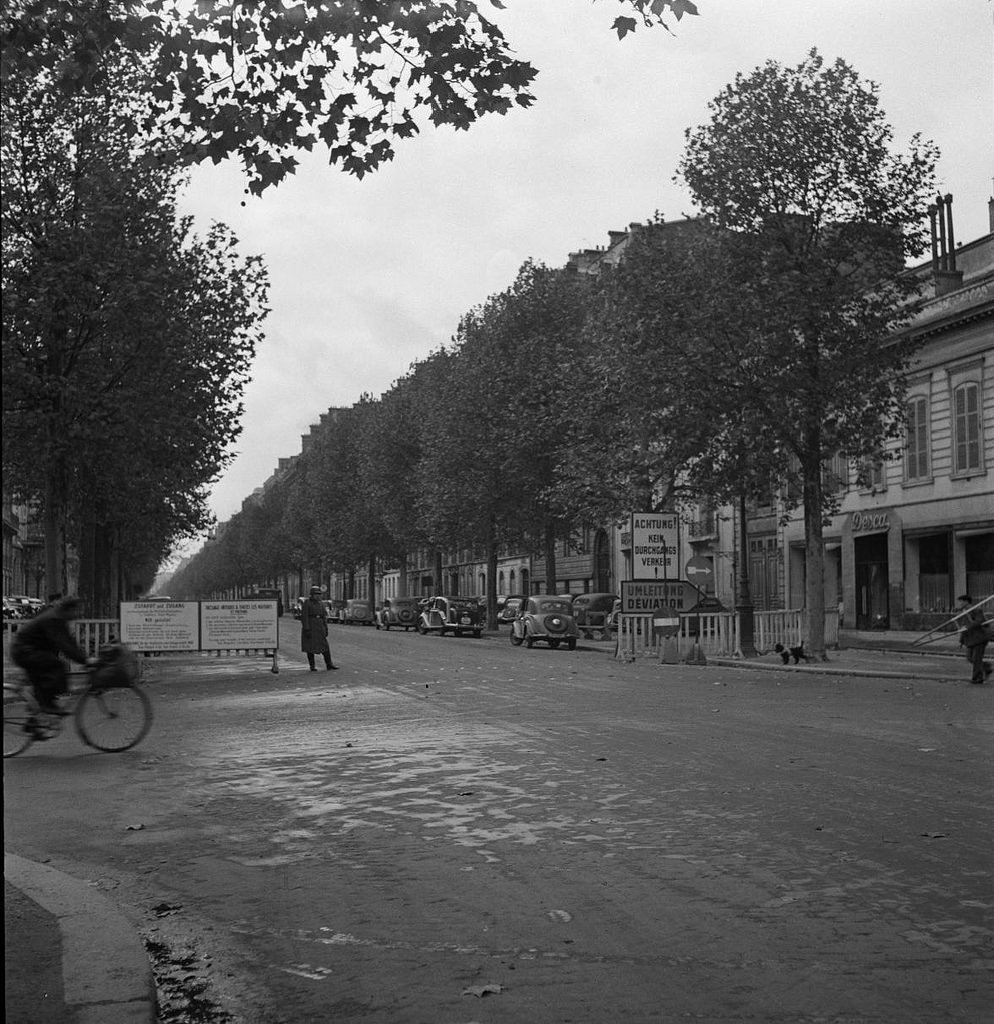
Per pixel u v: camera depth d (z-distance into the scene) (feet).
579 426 141.90
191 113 30.73
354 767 37.55
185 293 93.04
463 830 27.02
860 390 92.27
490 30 29.53
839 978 16.25
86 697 43.21
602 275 132.87
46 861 25.07
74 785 35.58
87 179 87.10
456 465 171.63
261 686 75.51
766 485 95.86
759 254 92.32
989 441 115.34
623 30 27.96
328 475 275.59
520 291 166.20
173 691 73.15
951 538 120.67
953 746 39.91
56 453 86.84
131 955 16.66
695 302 92.94
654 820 27.53
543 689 67.87
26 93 85.46
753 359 91.40
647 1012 15.08
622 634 105.60
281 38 29.78
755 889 21.13
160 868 24.17
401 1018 15.07
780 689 67.36
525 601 138.31
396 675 82.89
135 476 101.60
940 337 121.60
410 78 30.27
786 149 91.45
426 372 216.95
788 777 33.42
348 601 264.93
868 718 49.83
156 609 87.86
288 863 24.26
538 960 17.35
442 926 19.25
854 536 136.67
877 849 24.09
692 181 94.58
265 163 31.42
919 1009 15.03
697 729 45.96
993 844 24.47
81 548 111.55
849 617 137.80
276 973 17.11
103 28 29.89
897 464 129.08
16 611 182.19
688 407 91.86
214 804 31.58
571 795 31.14
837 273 93.66
